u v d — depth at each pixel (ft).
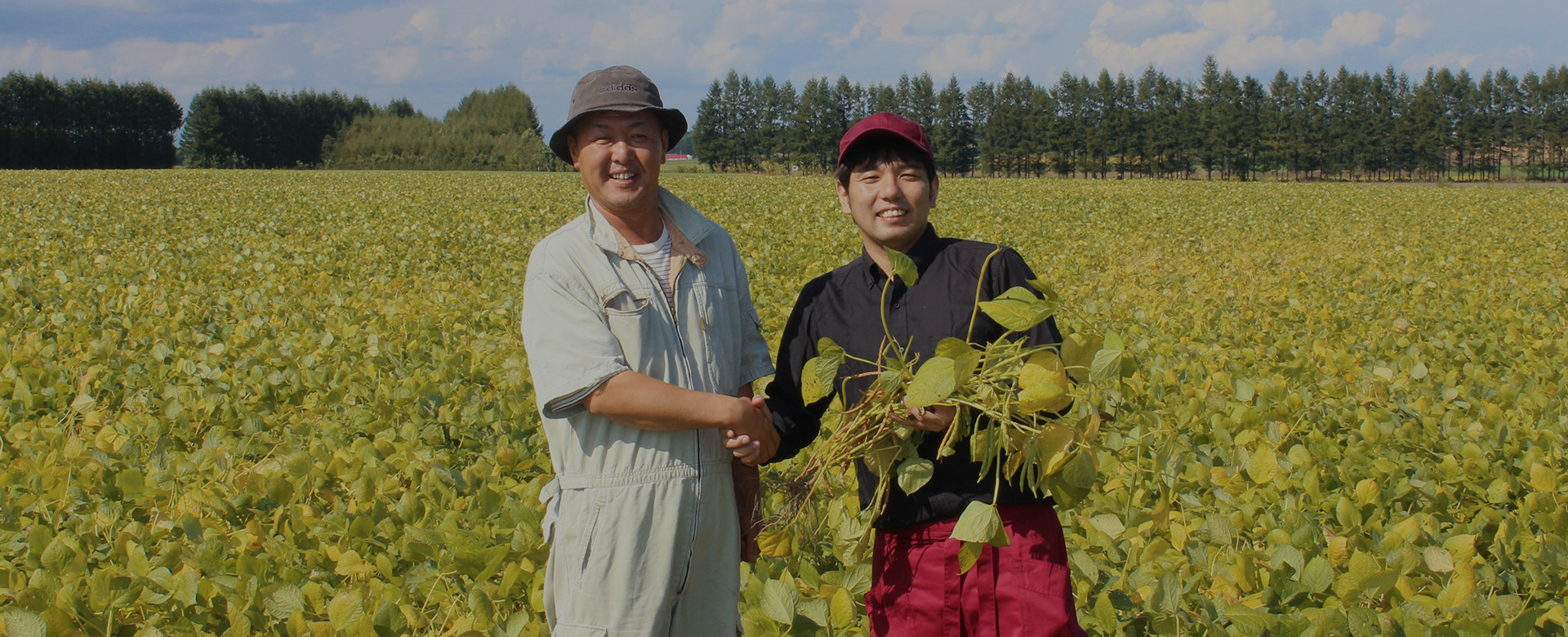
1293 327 21.57
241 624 7.86
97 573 8.14
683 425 6.36
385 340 18.75
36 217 50.26
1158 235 48.80
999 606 6.64
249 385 15.34
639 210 6.73
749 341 7.55
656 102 6.63
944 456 6.78
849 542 8.32
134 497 10.82
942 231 48.26
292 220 52.01
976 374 6.63
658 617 6.63
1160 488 10.25
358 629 7.83
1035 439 6.16
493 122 282.56
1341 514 9.83
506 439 12.73
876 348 7.14
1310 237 49.57
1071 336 6.28
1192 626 8.21
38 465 11.71
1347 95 252.42
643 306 6.59
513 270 30.37
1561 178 244.83
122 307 22.50
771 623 7.95
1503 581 9.04
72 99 223.30
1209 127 246.68
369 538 9.87
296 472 10.98
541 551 9.34
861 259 7.44
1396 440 12.83
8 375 15.60
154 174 130.82
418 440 12.92
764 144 279.90
